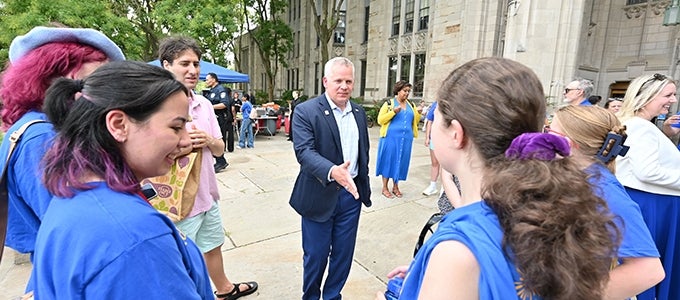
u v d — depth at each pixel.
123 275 0.68
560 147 0.70
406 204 4.62
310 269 2.29
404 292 0.83
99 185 0.74
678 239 2.00
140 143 0.78
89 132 0.75
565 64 9.86
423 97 15.76
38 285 0.72
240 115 10.58
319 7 25.06
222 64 23.64
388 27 18.44
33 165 0.94
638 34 13.27
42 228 0.74
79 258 0.67
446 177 2.25
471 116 0.75
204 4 15.81
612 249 0.69
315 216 2.17
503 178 0.69
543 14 9.73
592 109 1.42
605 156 1.35
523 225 0.63
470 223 0.72
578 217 0.63
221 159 6.19
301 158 2.06
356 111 2.37
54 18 11.73
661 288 2.01
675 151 1.92
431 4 15.49
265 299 2.57
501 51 12.66
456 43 13.80
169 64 2.08
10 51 1.13
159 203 1.87
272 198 4.74
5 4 12.23
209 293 1.03
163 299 0.72
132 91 0.75
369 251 3.34
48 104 0.80
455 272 0.68
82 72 1.11
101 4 13.16
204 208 2.11
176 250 0.78
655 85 1.96
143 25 16.44
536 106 0.75
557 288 0.62
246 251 3.26
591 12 13.66
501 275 0.66
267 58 24.84
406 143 4.82
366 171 2.38
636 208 1.09
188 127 1.97
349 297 2.64
